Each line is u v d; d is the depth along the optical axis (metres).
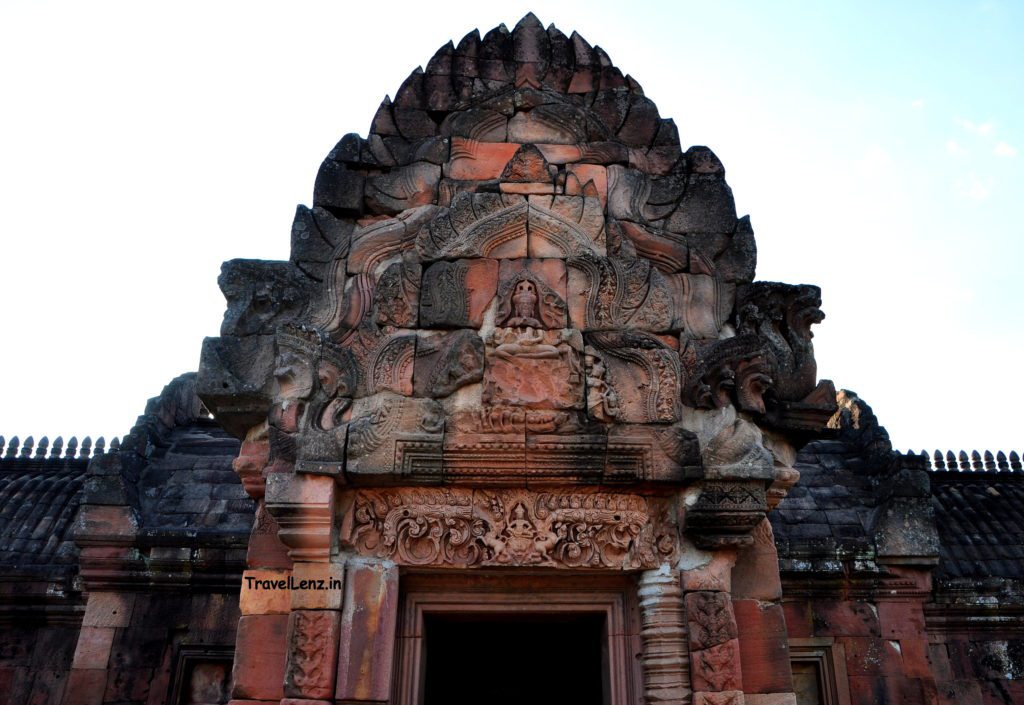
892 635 11.98
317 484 6.26
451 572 6.50
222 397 6.79
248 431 7.10
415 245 7.21
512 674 9.28
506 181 7.46
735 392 6.84
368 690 5.94
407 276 7.07
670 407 6.66
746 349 6.91
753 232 7.70
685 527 6.39
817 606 12.11
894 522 12.41
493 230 7.23
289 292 7.16
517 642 9.25
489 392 6.59
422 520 6.43
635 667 6.46
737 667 6.10
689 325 7.22
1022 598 12.66
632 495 6.64
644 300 7.12
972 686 12.39
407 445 6.40
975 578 13.06
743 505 6.34
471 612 6.71
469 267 7.13
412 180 7.67
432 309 6.97
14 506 13.92
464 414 6.52
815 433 7.10
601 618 6.92
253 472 6.84
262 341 6.97
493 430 6.48
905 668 11.79
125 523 11.68
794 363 7.17
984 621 12.73
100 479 11.92
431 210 7.50
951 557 13.80
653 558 6.48
